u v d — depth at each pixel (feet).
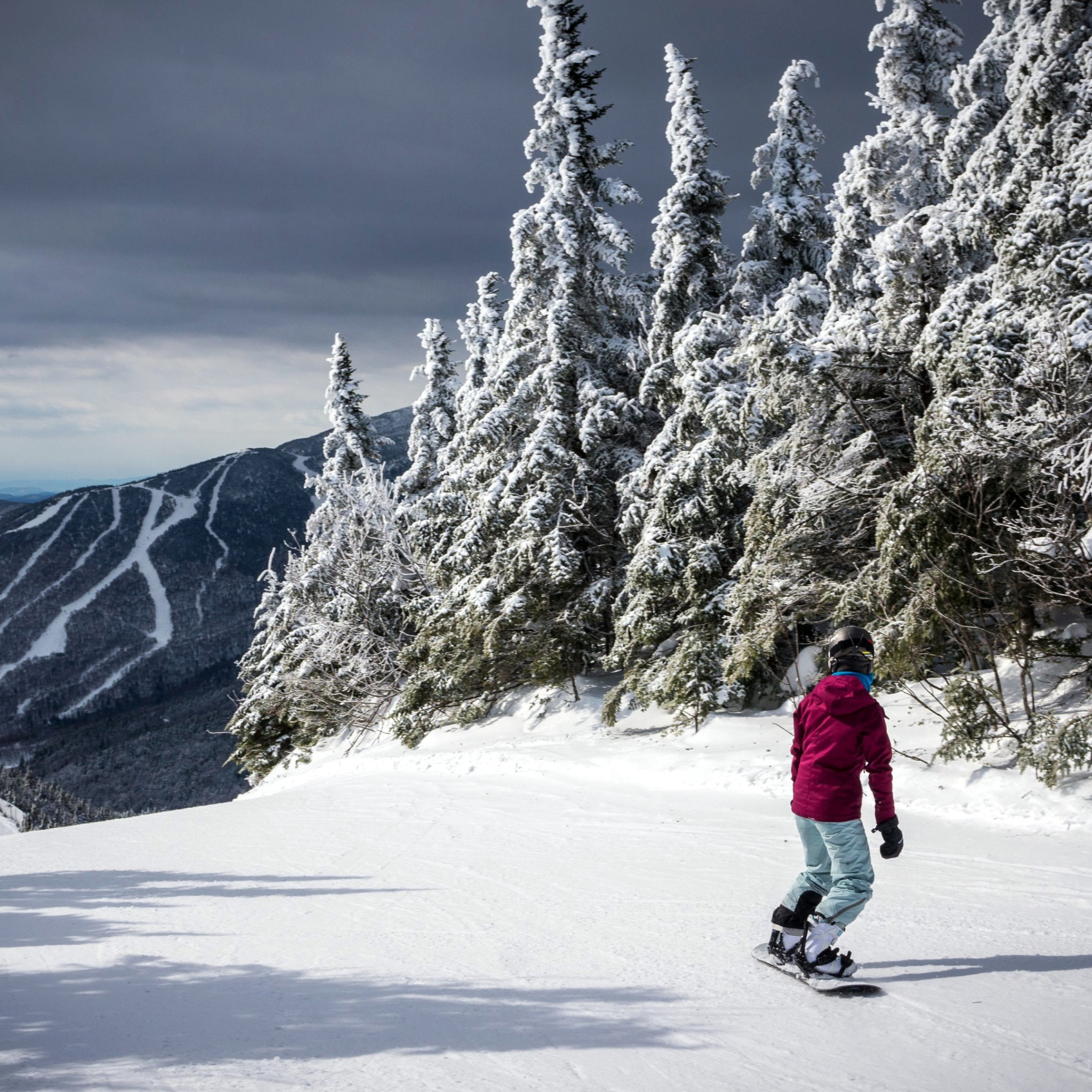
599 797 37.91
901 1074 10.19
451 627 67.26
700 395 51.88
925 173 54.85
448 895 21.72
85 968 16.29
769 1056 10.87
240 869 26.91
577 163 65.92
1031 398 33.24
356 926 19.01
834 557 44.78
